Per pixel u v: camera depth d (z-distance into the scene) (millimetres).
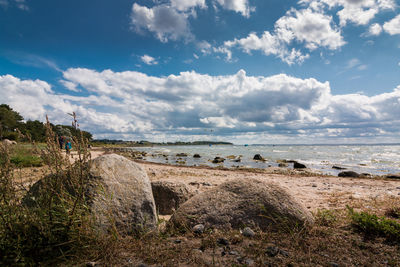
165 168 16953
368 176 14914
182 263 2445
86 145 2789
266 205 3758
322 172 17312
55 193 2633
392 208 5074
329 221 4031
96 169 3398
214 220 3652
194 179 11000
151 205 3438
